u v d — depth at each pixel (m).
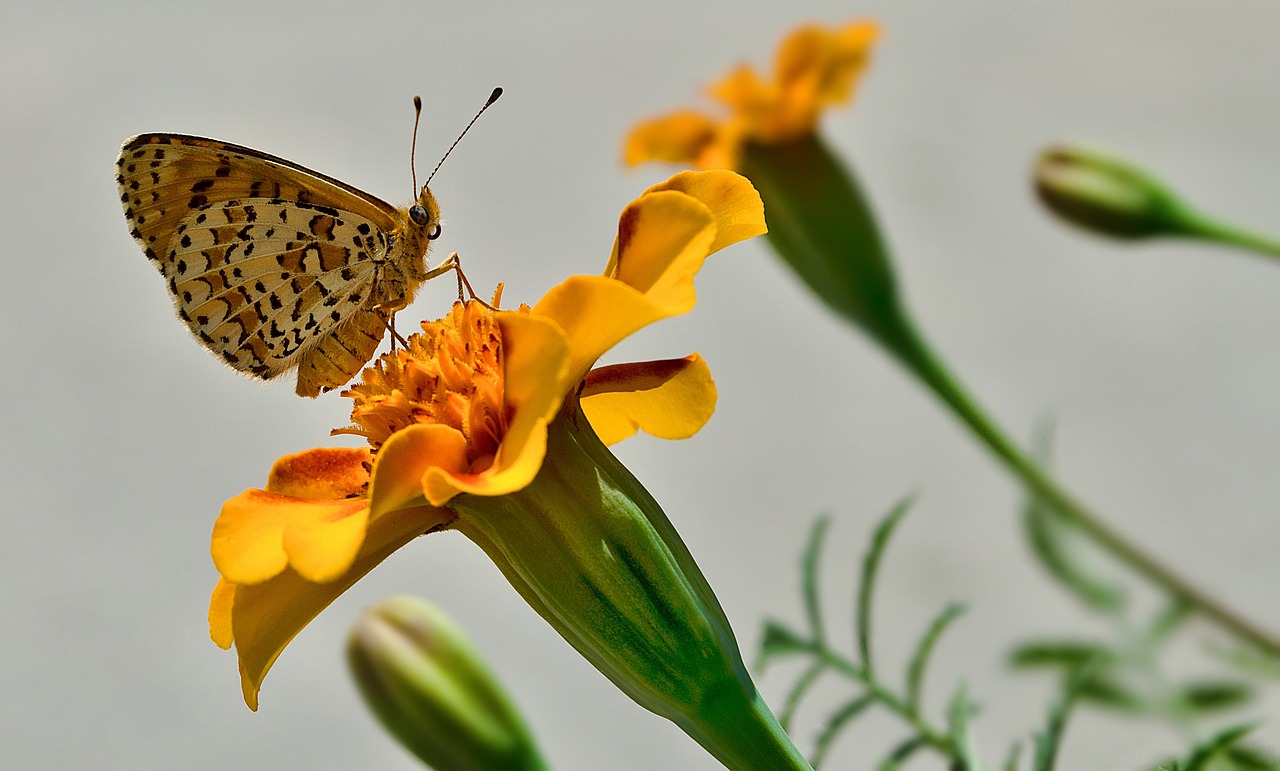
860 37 0.41
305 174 0.38
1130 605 0.42
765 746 0.36
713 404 0.37
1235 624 0.41
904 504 0.39
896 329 0.41
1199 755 0.38
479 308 0.37
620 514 0.36
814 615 0.39
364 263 0.39
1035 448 0.42
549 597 0.36
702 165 0.41
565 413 0.36
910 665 0.39
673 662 0.36
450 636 0.38
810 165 0.41
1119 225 0.41
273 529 0.36
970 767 0.39
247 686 0.36
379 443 0.37
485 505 0.36
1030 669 0.42
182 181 0.38
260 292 0.39
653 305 0.35
